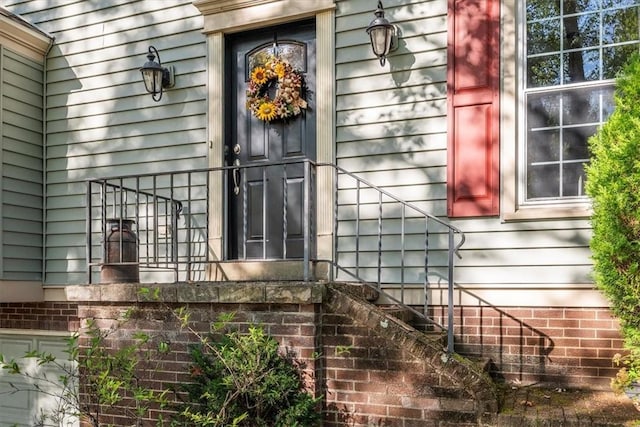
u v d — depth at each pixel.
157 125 4.82
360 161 4.12
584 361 3.46
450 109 3.84
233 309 3.26
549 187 3.63
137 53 4.92
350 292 3.33
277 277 4.18
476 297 3.75
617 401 3.06
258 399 2.98
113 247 3.79
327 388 3.11
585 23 3.61
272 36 4.54
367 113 4.12
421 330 3.84
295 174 4.40
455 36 3.85
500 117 3.72
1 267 4.80
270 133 4.51
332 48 4.22
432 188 3.90
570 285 3.51
